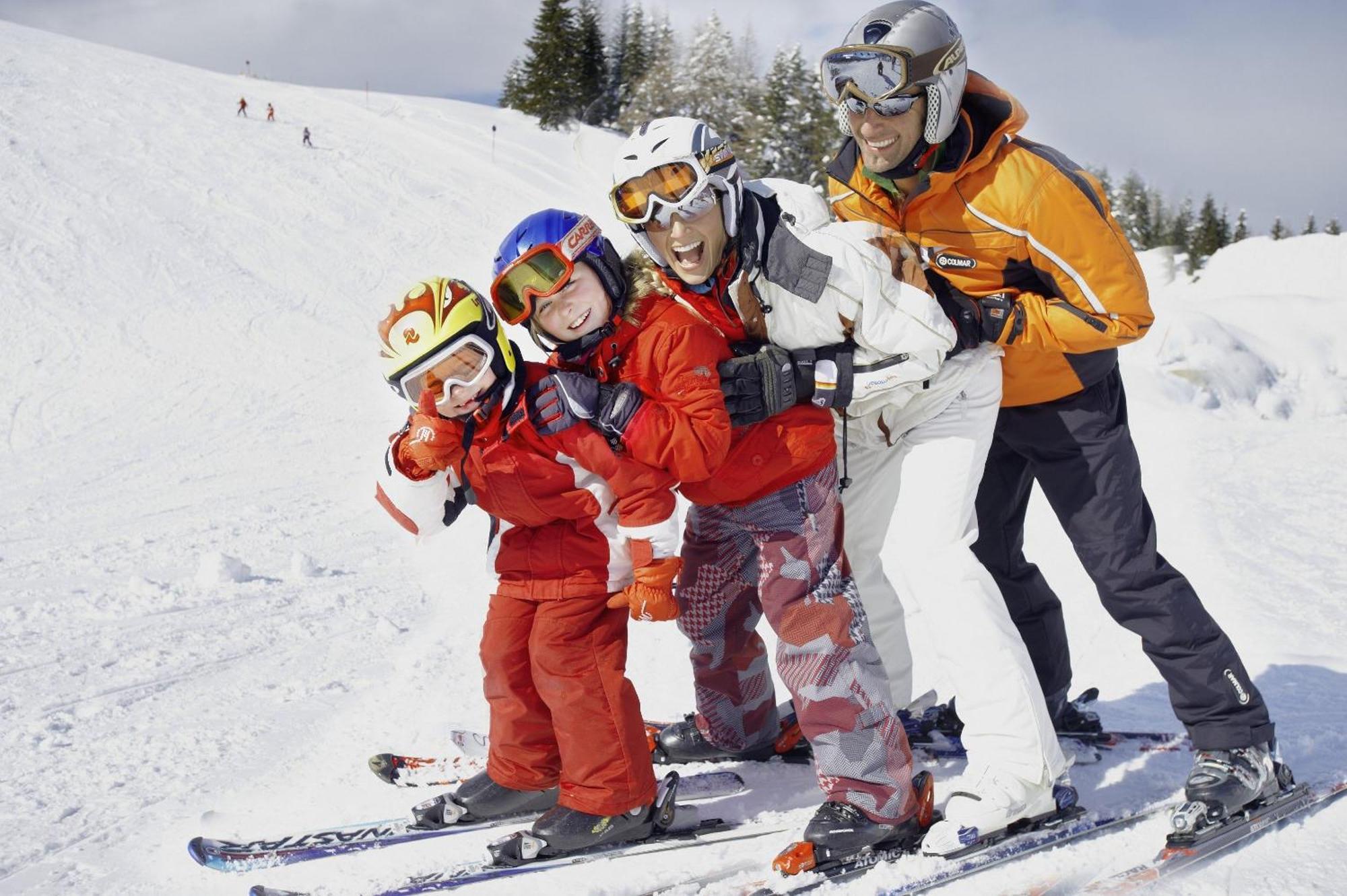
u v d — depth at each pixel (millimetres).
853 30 2410
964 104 2432
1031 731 2342
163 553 6797
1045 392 2545
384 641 4473
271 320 22406
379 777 2869
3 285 22281
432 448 2168
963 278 2547
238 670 4016
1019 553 2938
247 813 2682
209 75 47625
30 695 3676
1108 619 4430
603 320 2211
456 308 2090
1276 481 7719
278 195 31266
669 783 2492
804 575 2338
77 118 34750
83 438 14742
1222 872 2254
